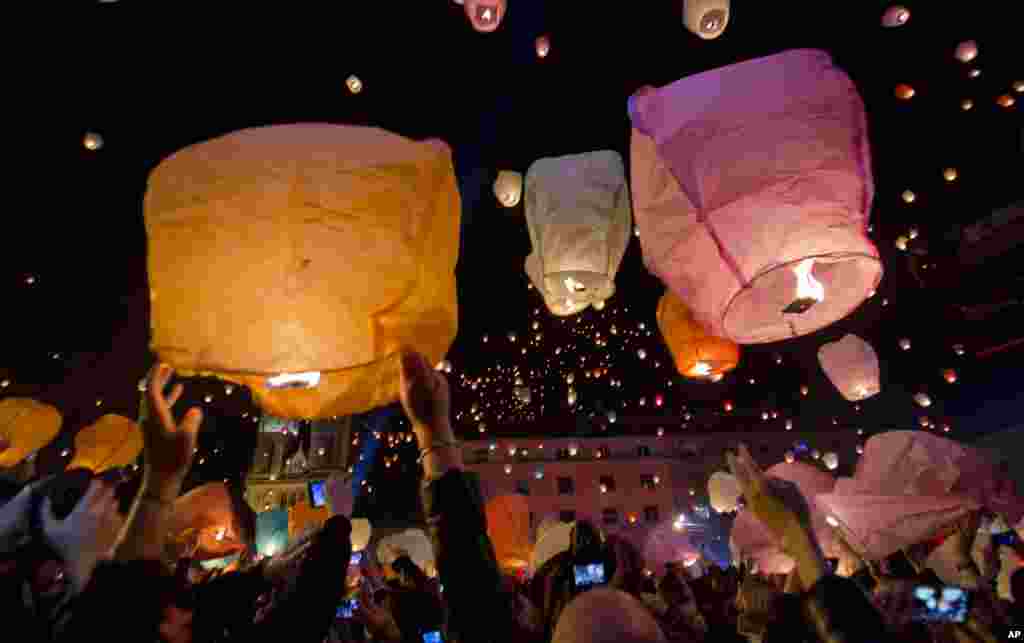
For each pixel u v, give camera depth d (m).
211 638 1.60
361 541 6.07
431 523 1.27
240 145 1.29
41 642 1.34
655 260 1.84
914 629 1.60
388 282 1.26
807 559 1.30
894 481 2.79
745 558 3.88
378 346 1.31
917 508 2.66
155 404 1.23
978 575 2.41
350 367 1.27
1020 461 9.44
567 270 2.29
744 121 1.64
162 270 1.23
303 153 1.27
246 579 1.75
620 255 2.45
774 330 2.01
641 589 2.07
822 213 1.61
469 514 1.26
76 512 1.55
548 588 1.49
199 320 1.22
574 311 2.51
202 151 1.29
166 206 1.24
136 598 1.17
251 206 1.22
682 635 3.23
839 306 2.00
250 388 1.56
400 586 3.24
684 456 29.55
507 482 28.92
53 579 1.46
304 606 1.51
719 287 1.74
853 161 1.64
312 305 1.22
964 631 2.16
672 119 1.71
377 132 1.40
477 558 1.22
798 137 1.63
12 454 3.25
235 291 1.21
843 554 2.84
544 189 2.41
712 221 1.64
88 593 1.17
